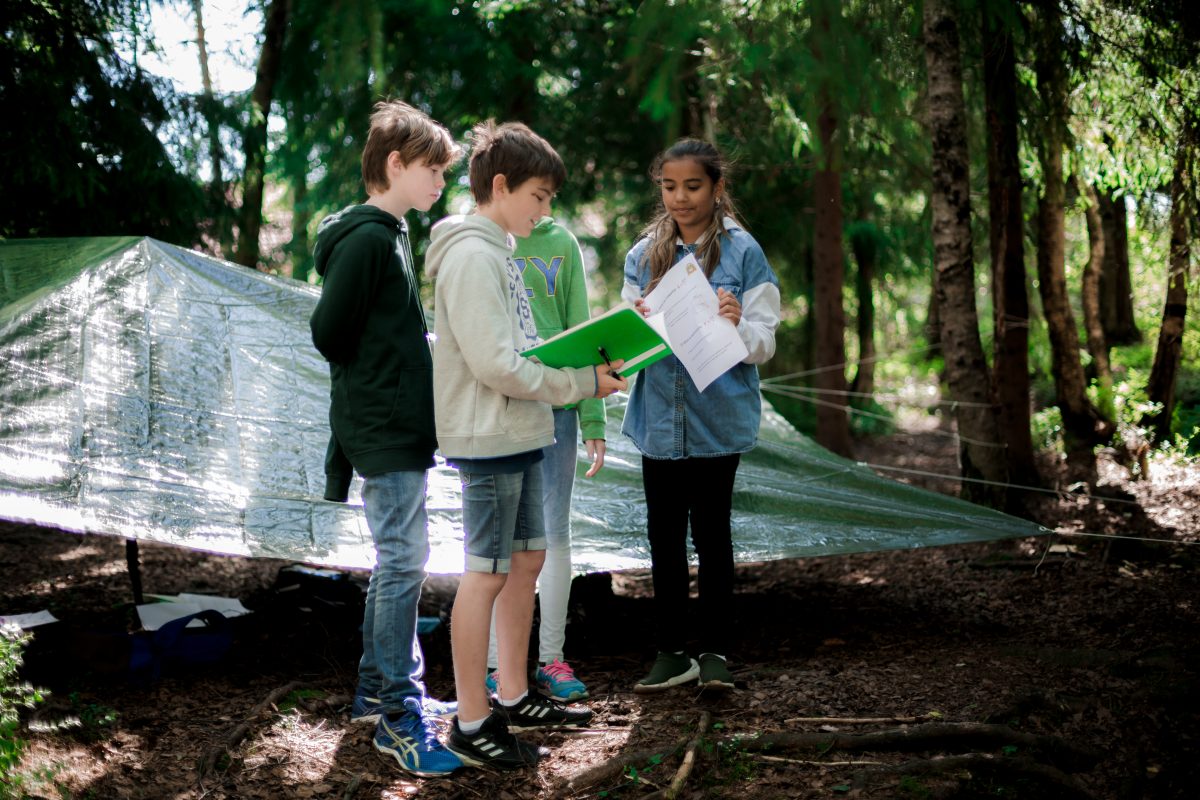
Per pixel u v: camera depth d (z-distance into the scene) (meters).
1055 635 3.80
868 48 5.24
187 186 6.49
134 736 2.89
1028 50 6.07
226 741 2.83
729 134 8.91
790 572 5.56
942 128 5.44
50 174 5.83
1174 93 5.74
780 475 4.84
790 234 10.39
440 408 2.55
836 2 4.98
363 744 2.85
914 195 9.58
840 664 3.51
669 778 2.59
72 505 3.28
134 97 6.38
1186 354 9.62
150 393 3.82
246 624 3.99
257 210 7.04
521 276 3.01
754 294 3.07
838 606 4.60
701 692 3.10
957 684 3.17
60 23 5.97
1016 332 6.49
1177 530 5.20
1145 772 2.60
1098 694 3.05
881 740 2.70
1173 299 6.79
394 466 2.75
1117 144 6.28
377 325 2.75
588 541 3.95
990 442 5.55
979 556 5.23
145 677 3.34
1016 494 5.62
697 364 2.90
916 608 4.44
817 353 9.45
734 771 2.61
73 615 4.25
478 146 2.59
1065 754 2.67
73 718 2.78
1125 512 5.67
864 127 7.11
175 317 4.17
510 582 2.80
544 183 2.55
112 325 4.01
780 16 5.22
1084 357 9.36
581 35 8.99
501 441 2.50
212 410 3.87
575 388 2.51
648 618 4.46
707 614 3.14
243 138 6.84
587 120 9.48
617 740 2.83
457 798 2.55
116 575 5.12
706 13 5.18
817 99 5.40
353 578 4.55
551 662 3.28
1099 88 6.04
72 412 3.62
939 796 2.44
